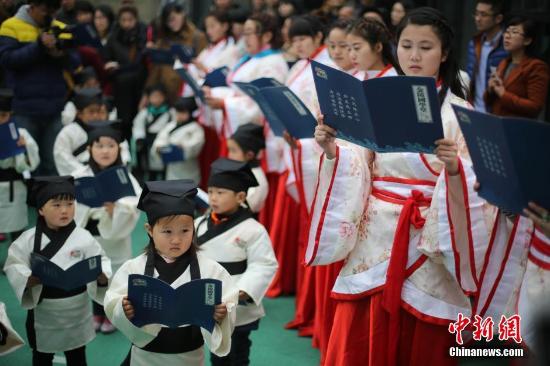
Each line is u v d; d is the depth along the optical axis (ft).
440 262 9.77
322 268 14.55
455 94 10.23
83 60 26.55
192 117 24.06
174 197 9.60
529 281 9.53
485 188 8.52
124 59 27.84
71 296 12.05
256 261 12.28
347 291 10.30
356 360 10.28
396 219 9.95
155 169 25.43
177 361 9.80
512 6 21.16
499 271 9.62
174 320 9.16
